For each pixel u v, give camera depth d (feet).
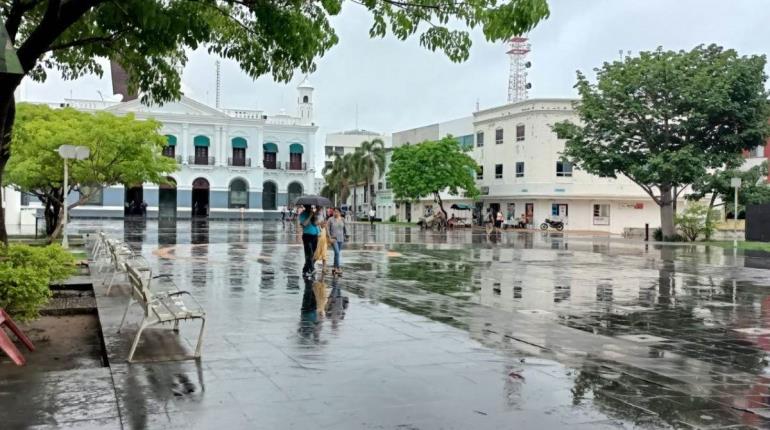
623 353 24.08
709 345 26.68
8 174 74.54
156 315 21.66
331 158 328.90
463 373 20.42
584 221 178.50
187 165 221.05
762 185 115.24
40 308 29.84
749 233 113.80
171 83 34.50
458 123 215.10
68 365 21.97
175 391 18.02
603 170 119.34
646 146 118.21
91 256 59.00
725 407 17.57
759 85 107.96
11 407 16.29
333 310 32.68
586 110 117.50
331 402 17.26
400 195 195.83
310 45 31.27
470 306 35.12
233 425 15.35
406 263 64.69
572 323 31.78
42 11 31.60
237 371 20.29
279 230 139.44
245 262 60.64
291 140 239.09
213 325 28.04
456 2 29.22
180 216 221.25
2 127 23.95
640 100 113.80
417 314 31.83
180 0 30.50
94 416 15.70
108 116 75.82
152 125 75.15
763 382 20.42
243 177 229.66
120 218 208.44
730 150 112.06
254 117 232.12
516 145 185.47
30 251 26.48
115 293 36.09
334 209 51.16
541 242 112.16
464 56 30.42
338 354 22.77
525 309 36.11
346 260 67.26
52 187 78.89
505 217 192.54
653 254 82.79
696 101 106.73
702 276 55.31
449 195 211.82
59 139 67.31
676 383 19.94
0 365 21.57
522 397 17.98
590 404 17.49
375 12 30.01
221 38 33.53
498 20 26.16
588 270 59.98
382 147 247.29
